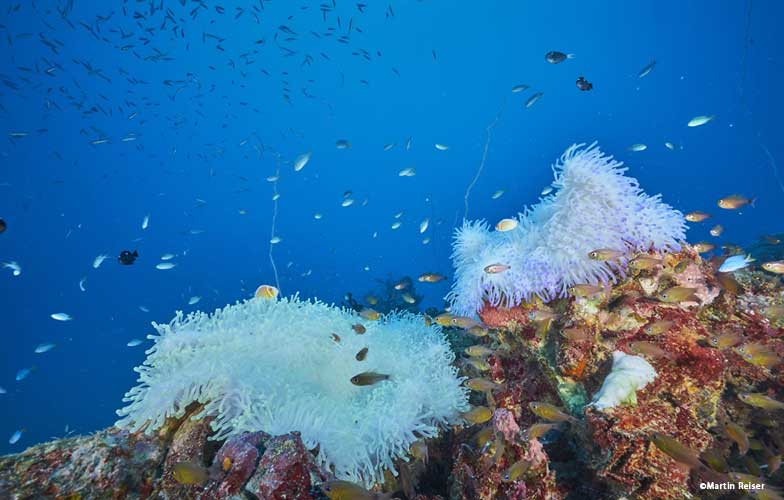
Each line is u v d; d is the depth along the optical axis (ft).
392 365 14.19
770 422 10.75
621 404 9.66
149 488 10.08
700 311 12.66
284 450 8.32
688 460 7.93
